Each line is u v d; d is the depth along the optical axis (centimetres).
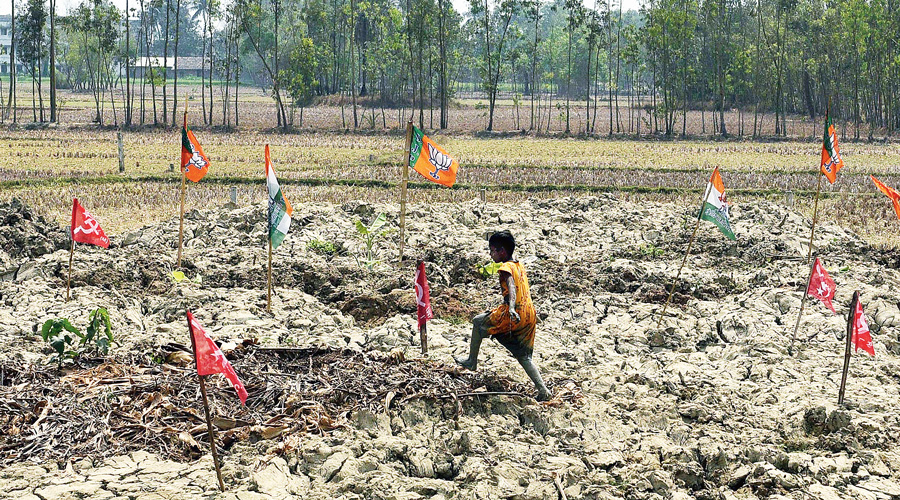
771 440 876
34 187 3089
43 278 1414
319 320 1251
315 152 4706
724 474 812
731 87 8412
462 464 788
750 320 1266
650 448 840
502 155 4734
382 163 4025
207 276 1534
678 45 6694
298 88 6738
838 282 1469
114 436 775
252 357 945
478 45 12525
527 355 896
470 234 1964
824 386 1009
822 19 6981
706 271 1656
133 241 1891
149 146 4925
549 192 3198
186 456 759
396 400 870
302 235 1875
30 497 670
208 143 5234
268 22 11294
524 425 884
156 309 1299
